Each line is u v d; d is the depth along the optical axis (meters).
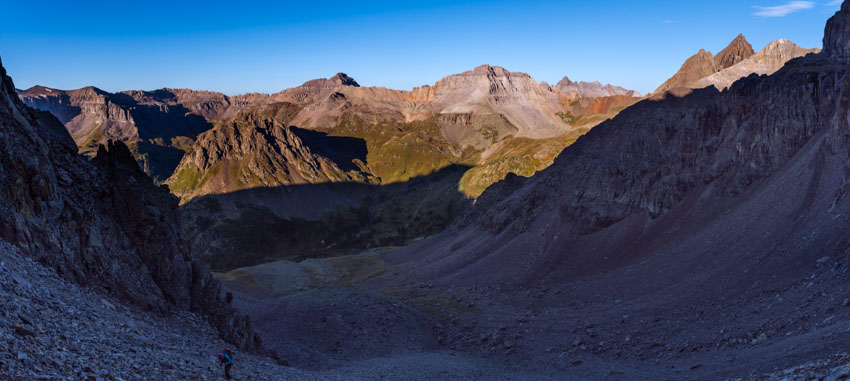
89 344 32.09
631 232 172.88
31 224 47.03
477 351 110.75
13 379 21.86
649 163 189.00
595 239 181.50
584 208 194.25
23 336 27.73
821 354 57.03
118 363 30.73
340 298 137.12
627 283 140.25
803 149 143.50
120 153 69.44
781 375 51.06
